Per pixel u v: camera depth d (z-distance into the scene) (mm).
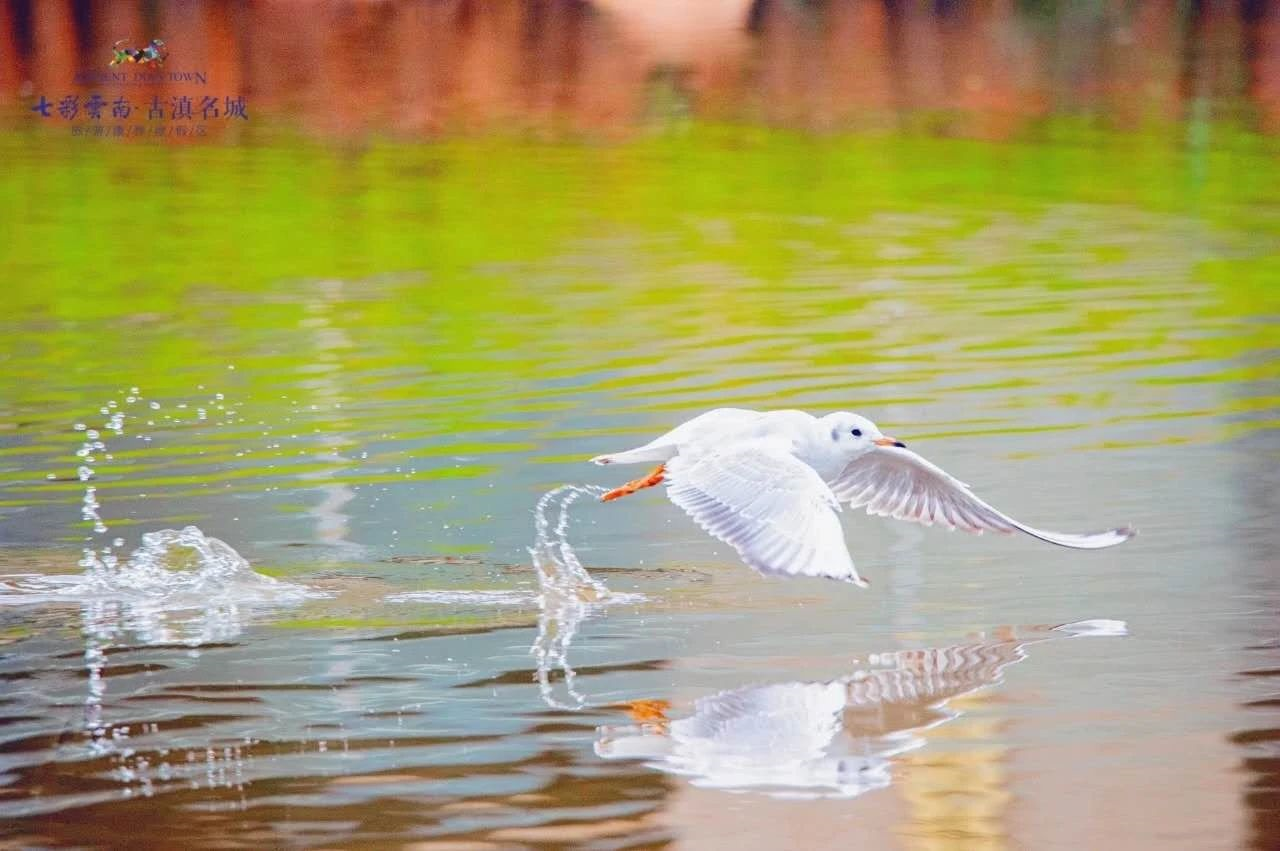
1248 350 19047
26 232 26672
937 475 10836
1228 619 10516
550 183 30531
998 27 47844
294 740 8758
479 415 16625
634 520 13156
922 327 20406
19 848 7520
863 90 39875
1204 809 7809
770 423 10336
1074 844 7477
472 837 7590
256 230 26797
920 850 7457
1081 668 9703
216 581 11695
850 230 26984
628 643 10305
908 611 10875
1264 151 33875
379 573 11891
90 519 13328
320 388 17891
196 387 18016
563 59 42062
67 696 9484
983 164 32594
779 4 48688
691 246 25625
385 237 26281
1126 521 12781
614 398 17203
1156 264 24375
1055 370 18172
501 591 11453
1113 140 35031
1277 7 49781
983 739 8672
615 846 7480
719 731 8812
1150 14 49531
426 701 9312
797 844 7508
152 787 8172
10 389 18016
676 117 36750
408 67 40594
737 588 11461
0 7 42531
